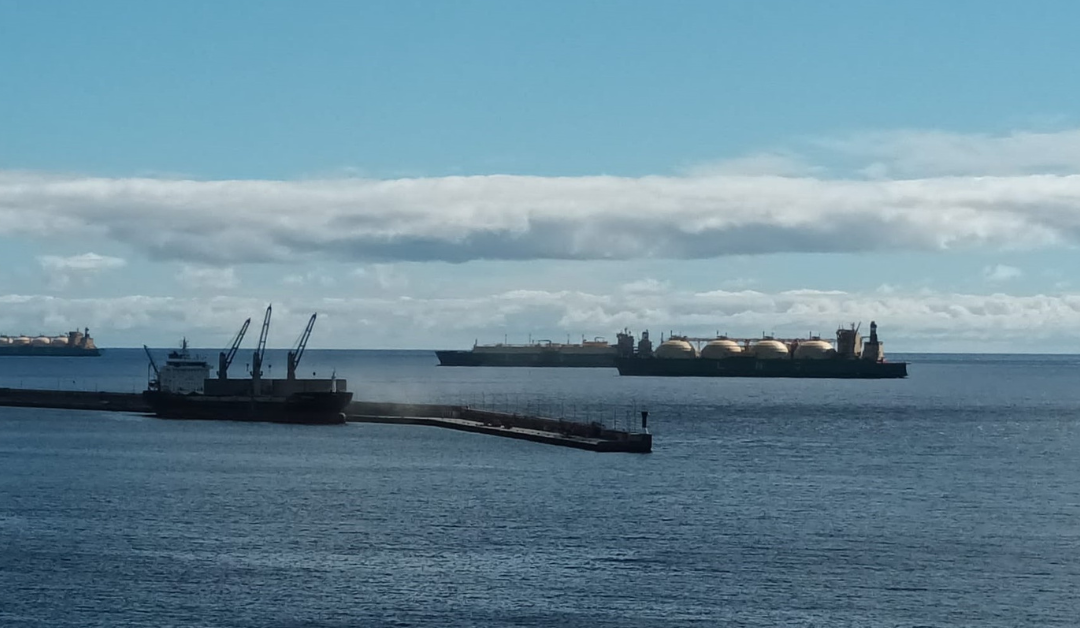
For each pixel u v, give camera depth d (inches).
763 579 3917.3
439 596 3683.6
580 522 4822.8
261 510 5083.7
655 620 3469.5
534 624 3425.2
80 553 4220.0
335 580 3855.8
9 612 3508.9
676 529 4699.8
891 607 3622.0
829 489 5871.1
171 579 3865.7
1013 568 4094.5
